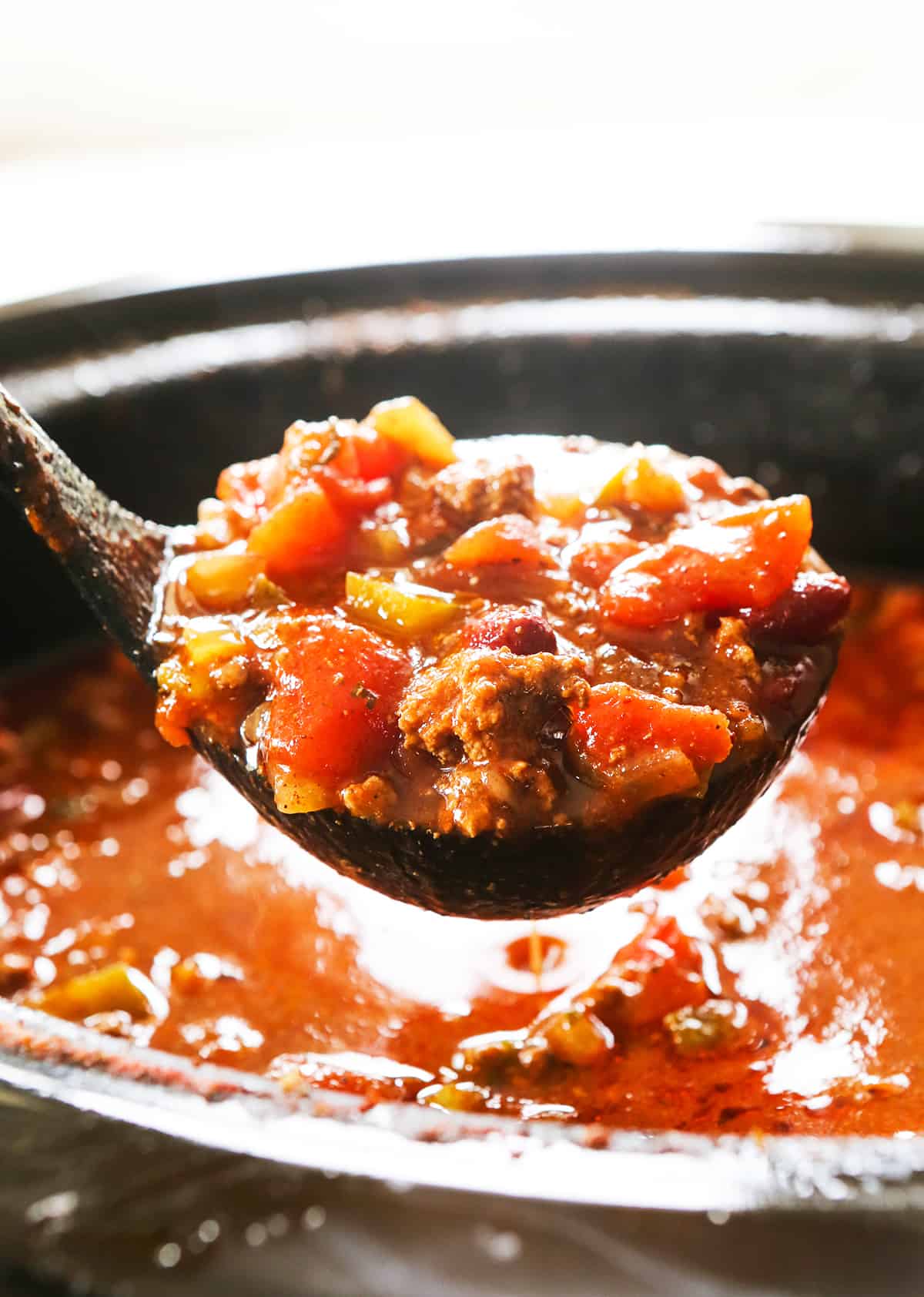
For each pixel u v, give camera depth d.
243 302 0.44
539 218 0.54
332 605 0.30
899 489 0.45
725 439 0.45
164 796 0.39
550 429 0.46
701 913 0.35
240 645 0.30
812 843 0.38
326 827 0.29
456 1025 0.33
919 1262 0.23
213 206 0.75
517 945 0.35
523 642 0.29
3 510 0.41
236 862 0.37
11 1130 0.25
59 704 0.42
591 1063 0.32
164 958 0.35
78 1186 0.24
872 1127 0.31
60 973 0.35
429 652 0.29
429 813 0.28
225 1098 0.25
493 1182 0.24
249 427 0.44
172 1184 0.24
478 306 0.45
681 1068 0.32
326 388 0.44
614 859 0.29
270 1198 0.24
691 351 0.44
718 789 0.29
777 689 0.29
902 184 0.76
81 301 0.43
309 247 0.56
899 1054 0.33
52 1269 0.23
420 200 0.75
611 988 0.33
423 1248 0.23
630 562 0.30
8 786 0.39
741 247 0.45
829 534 0.46
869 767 0.40
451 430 0.45
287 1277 0.23
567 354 0.44
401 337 0.44
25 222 0.74
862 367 0.44
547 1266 0.23
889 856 0.37
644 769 0.28
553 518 0.31
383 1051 0.33
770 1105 0.32
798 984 0.34
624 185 0.77
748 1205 0.24
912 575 0.46
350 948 0.35
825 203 0.74
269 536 0.31
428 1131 0.25
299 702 0.29
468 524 0.31
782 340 0.44
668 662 0.29
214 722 0.30
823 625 0.30
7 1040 0.26
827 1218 0.24
